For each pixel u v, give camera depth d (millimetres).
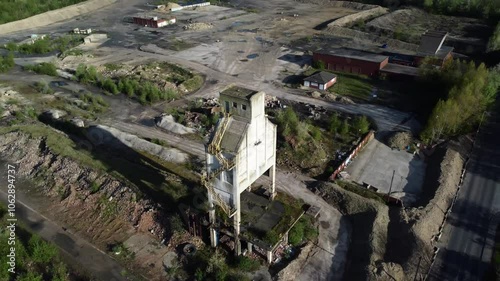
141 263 39438
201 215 41156
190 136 63312
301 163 55812
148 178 49688
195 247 40531
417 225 42094
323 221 45438
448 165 52688
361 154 58688
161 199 45656
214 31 122312
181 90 81062
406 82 82875
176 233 41750
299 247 41219
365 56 89000
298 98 77312
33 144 56969
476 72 67125
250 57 99875
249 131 34594
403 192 50062
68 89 82250
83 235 43000
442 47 94125
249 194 43188
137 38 116875
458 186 50750
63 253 40531
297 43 110000
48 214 46031
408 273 37375
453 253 40688
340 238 43156
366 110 72000
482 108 64938
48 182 50844
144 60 98688
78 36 119750
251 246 39594
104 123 68125
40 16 136125
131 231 43375
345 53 91688
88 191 48219
